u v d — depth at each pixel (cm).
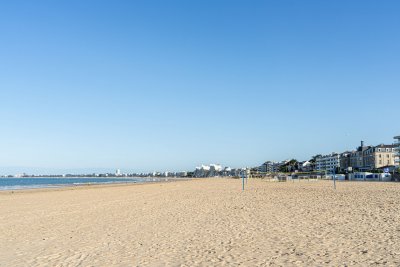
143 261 970
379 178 9081
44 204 3016
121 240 1279
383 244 1052
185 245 1155
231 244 1141
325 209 2011
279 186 5759
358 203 2298
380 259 888
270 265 877
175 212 2112
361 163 16800
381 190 3859
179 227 1531
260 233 1316
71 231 1516
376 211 1834
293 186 5647
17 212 2391
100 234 1416
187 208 2328
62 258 1028
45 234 1460
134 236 1350
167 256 1016
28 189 6731
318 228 1374
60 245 1223
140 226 1595
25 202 3303
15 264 974
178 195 3831
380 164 15350
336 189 4294
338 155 19212
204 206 2430
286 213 1888
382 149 15462
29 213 2305
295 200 2712
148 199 3312
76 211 2347
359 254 946
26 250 1159
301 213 1866
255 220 1658
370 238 1146
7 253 1123
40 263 976
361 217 1630
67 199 3603
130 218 1892
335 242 1108
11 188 7644
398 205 2083
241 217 1783
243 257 968
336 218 1627
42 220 1922
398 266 822
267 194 3562
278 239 1193
